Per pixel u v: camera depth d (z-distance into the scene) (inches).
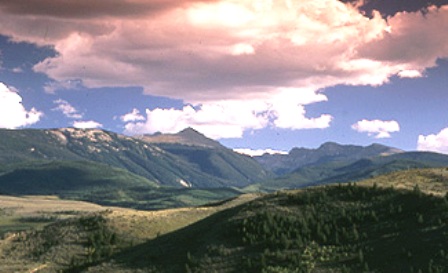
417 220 4242.1
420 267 3501.5
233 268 4210.1
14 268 5693.9
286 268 3986.2
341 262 3902.6
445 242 3710.6
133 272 4687.5
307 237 4468.5
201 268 4350.4
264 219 4921.3
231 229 4945.9
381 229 4293.8
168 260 4771.2
